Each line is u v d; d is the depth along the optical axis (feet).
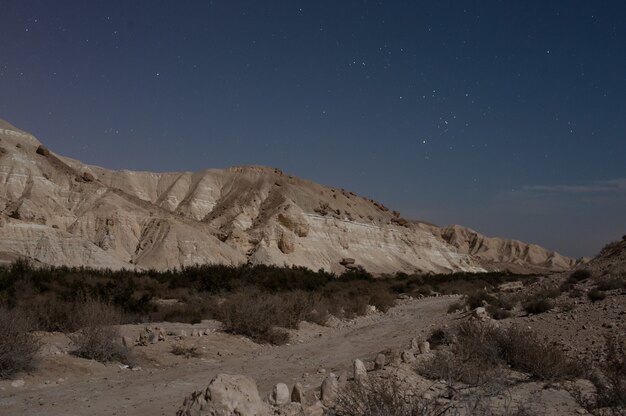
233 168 529.45
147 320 66.13
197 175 520.42
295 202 453.58
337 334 63.16
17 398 27.99
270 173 515.91
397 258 449.06
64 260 235.61
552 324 50.60
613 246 102.53
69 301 64.08
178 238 302.86
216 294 101.76
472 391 22.98
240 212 441.27
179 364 40.98
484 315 58.59
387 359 34.96
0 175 317.63
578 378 30.48
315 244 396.98
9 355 32.19
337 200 503.61
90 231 299.99
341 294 110.93
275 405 23.12
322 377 35.81
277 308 65.77
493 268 566.36
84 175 353.51
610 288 67.05
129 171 512.63
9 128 365.40
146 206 344.49
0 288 78.95
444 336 45.60
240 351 48.85
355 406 19.39
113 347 39.75
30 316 48.47
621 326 44.19
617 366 28.86
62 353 39.06
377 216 507.71
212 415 18.21
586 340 41.32
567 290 74.84
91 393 29.71
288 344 54.80
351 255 416.05
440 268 468.34
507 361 33.14
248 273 130.21
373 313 92.73
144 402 28.04
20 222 248.11
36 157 350.02
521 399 24.48
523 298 75.87
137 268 256.32
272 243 356.18
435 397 21.45
